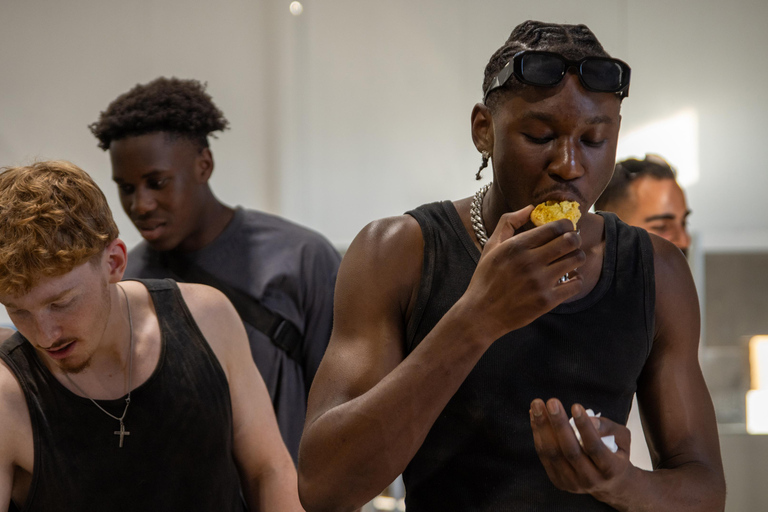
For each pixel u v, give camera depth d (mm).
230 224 2137
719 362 3480
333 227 3799
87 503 1270
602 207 2068
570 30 1029
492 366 1038
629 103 3740
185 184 2012
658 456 1103
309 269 2117
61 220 1124
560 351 1039
